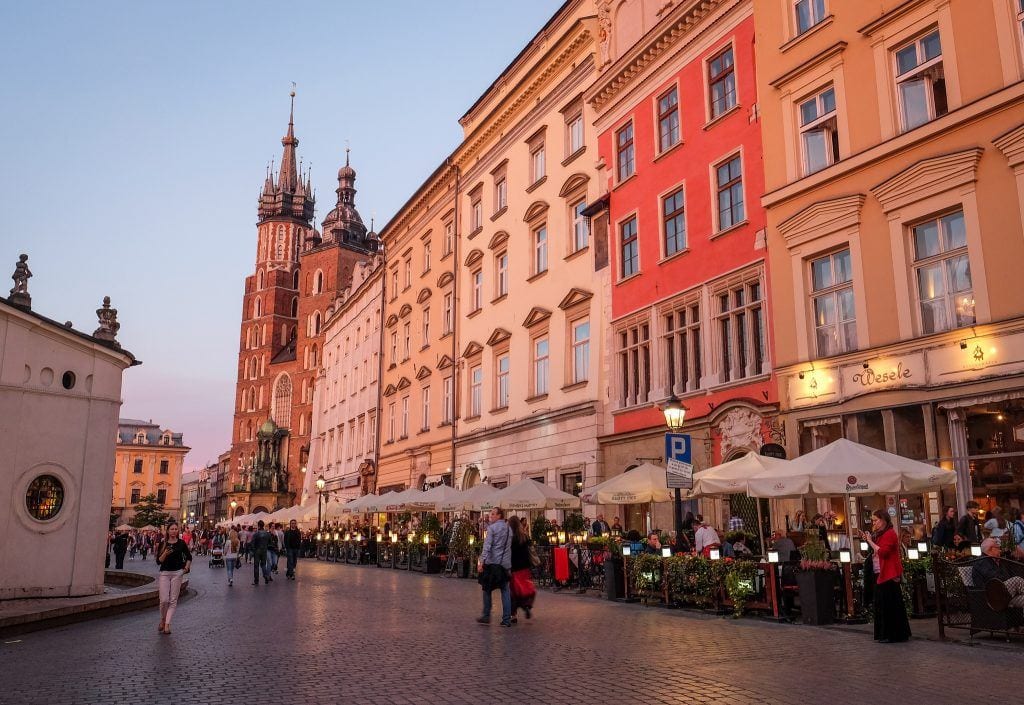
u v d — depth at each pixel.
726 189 23.91
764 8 22.66
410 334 48.91
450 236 44.00
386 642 11.92
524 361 34.03
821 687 8.25
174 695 8.35
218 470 156.62
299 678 9.19
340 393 65.62
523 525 23.89
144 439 137.50
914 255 18.09
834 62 20.22
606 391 28.22
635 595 17.94
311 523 63.56
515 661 10.08
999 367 15.90
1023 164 15.91
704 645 11.17
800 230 20.69
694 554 16.45
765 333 21.70
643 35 27.72
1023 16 16.31
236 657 10.84
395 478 48.41
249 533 47.03
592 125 30.69
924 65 18.22
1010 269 15.97
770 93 22.14
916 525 17.38
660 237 26.31
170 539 14.21
